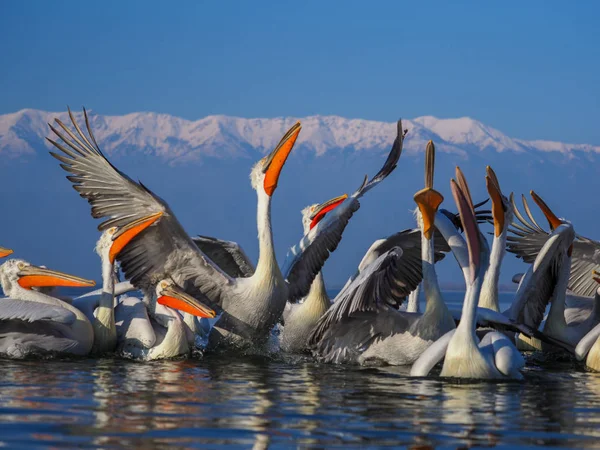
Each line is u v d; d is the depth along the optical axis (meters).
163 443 7.65
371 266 12.48
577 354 13.52
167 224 14.06
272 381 11.33
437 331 12.97
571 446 7.80
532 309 15.38
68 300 15.22
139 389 10.48
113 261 14.12
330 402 9.70
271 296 14.39
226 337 14.78
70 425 8.26
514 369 11.44
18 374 11.69
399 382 11.20
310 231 15.73
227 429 8.22
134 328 14.20
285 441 7.80
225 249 15.77
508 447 7.73
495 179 12.78
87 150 14.16
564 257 14.88
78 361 13.38
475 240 11.49
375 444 7.76
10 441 7.62
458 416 8.98
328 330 13.17
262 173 14.45
